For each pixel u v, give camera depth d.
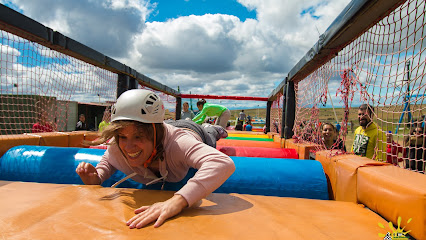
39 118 3.46
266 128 8.80
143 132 1.45
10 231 1.01
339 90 2.52
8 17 2.09
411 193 1.15
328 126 3.73
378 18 1.84
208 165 1.41
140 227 1.10
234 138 6.41
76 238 0.98
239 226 1.14
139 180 1.91
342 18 2.02
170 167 1.71
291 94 4.57
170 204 1.23
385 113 1.88
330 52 2.64
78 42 2.96
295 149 3.78
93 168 1.76
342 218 1.32
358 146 3.49
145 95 1.49
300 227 1.15
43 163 2.20
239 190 2.05
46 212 1.20
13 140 2.49
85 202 1.35
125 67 4.14
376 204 1.42
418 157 2.19
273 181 2.06
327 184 2.12
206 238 1.02
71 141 3.35
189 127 2.24
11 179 2.21
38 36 2.42
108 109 4.42
